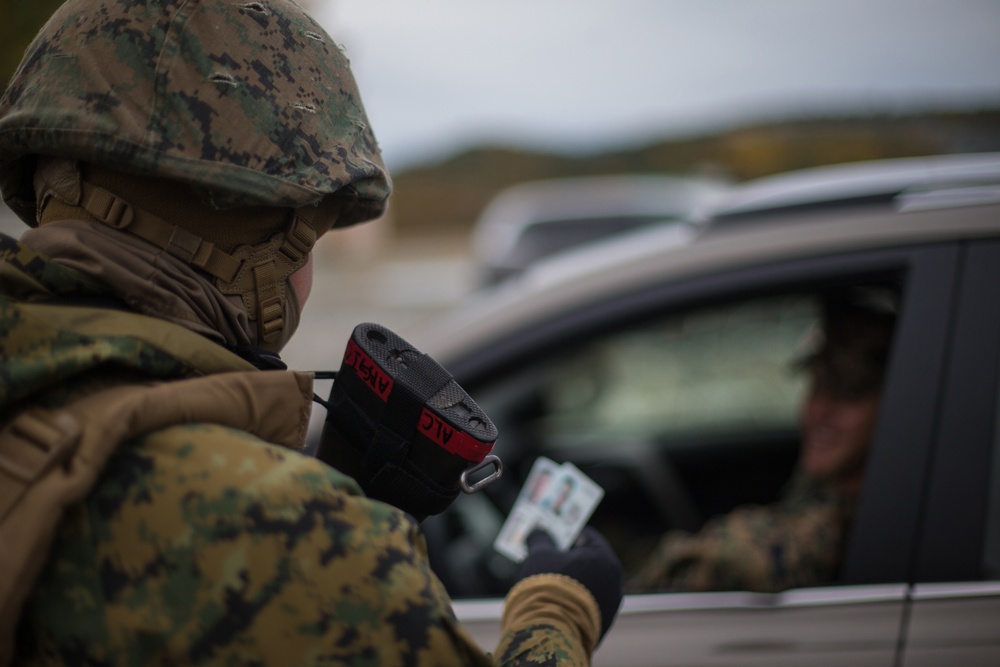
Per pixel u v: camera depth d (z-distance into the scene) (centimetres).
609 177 3525
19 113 70
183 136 67
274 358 75
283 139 71
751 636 132
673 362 267
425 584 61
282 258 76
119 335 64
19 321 62
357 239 2005
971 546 128
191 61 69
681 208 803
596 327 158
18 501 56
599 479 238
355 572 60
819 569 156
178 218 71
